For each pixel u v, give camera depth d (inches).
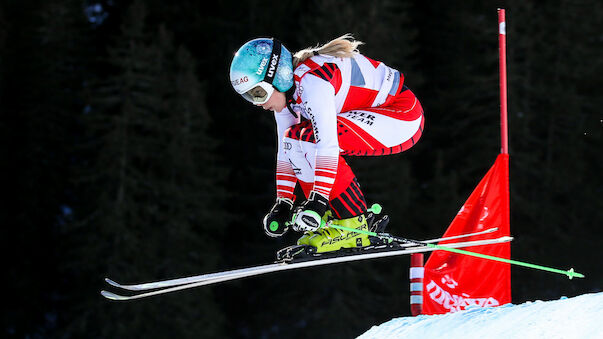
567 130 1833.2
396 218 1541.6
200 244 1509.6
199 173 1585.9
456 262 283.3
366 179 1539.1
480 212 283.6
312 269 1418.6
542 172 1769.2
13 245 1545.3
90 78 1707.7
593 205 1769.2
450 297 280.7
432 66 2044.8
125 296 196.2
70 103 1648.6
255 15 1999.3
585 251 1699.1
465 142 1819.6
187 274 1446.9
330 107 184.9
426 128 1888.5
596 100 1881.2
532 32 1927.9
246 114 1892.2
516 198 1695.4
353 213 197.0
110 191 1469.0
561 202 1818.4
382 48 1665.8
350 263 1405.0
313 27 1689.2
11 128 1601.9
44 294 1533.0
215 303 1460.4
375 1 1717.5
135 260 1412.4
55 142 1603.1
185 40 2048.5
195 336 1338.6
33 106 1601.9
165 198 1498.5
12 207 1567.4
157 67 1584.6
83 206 1494.8
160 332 1323.8
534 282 1642.5
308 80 186.7
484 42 1979.6
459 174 1791.3
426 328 175.0
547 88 1865.2
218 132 1914.4
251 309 1608.0
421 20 2097.7
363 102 199.2
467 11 2021.4
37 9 1674.5
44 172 1583.4
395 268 1469.0
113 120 1515.7
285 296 1503.4
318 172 182.9
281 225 204.7
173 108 1562.5
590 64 1888.5
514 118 1803.6
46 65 1624.0
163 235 1460.4
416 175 1854.1
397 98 203.6
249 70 189.2
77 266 1405.0
